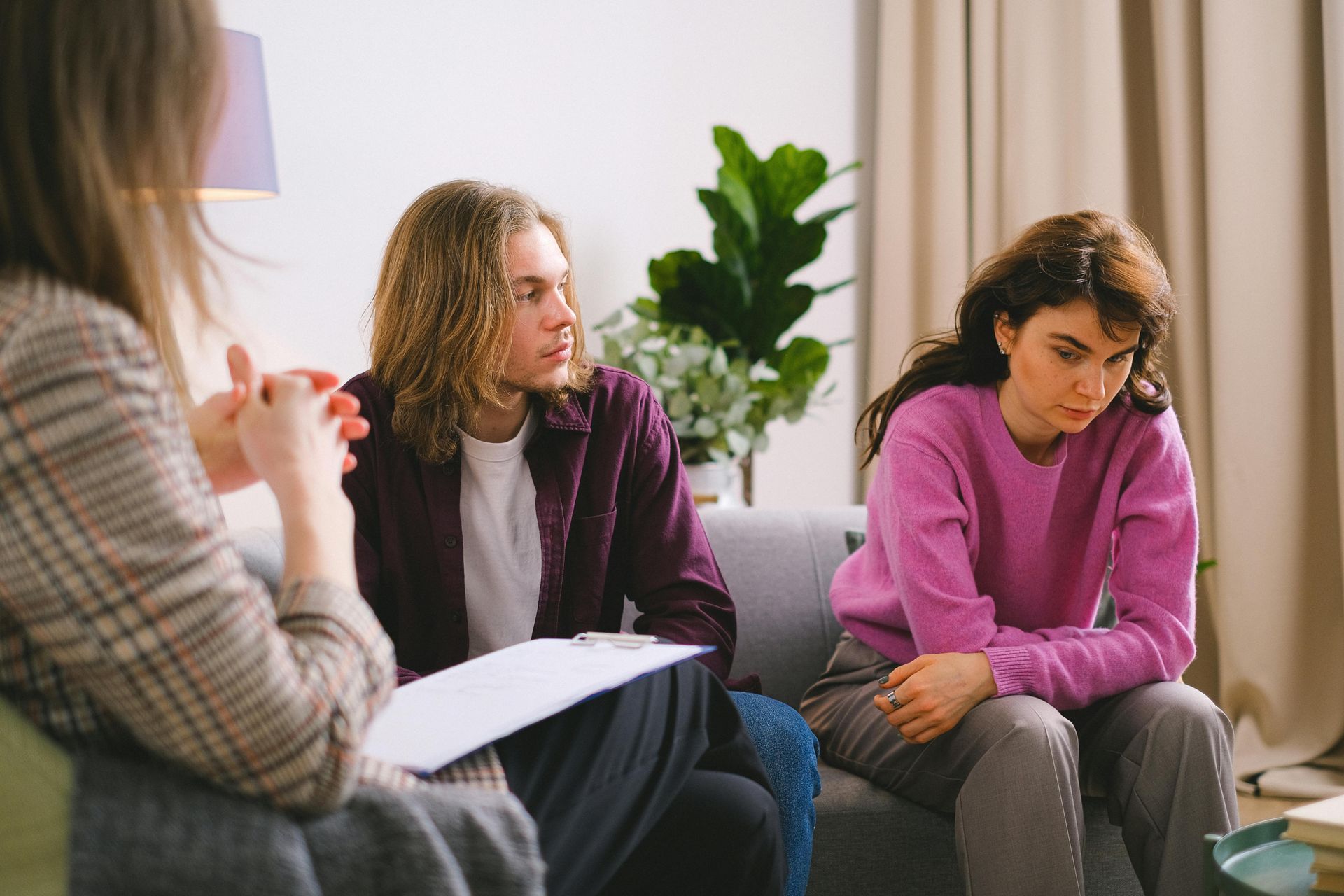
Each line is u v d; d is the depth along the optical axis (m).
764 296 2.71
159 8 0.70
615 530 1.53
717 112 3.09
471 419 1.40
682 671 1.04
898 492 1.52
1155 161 2.76
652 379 2.48
